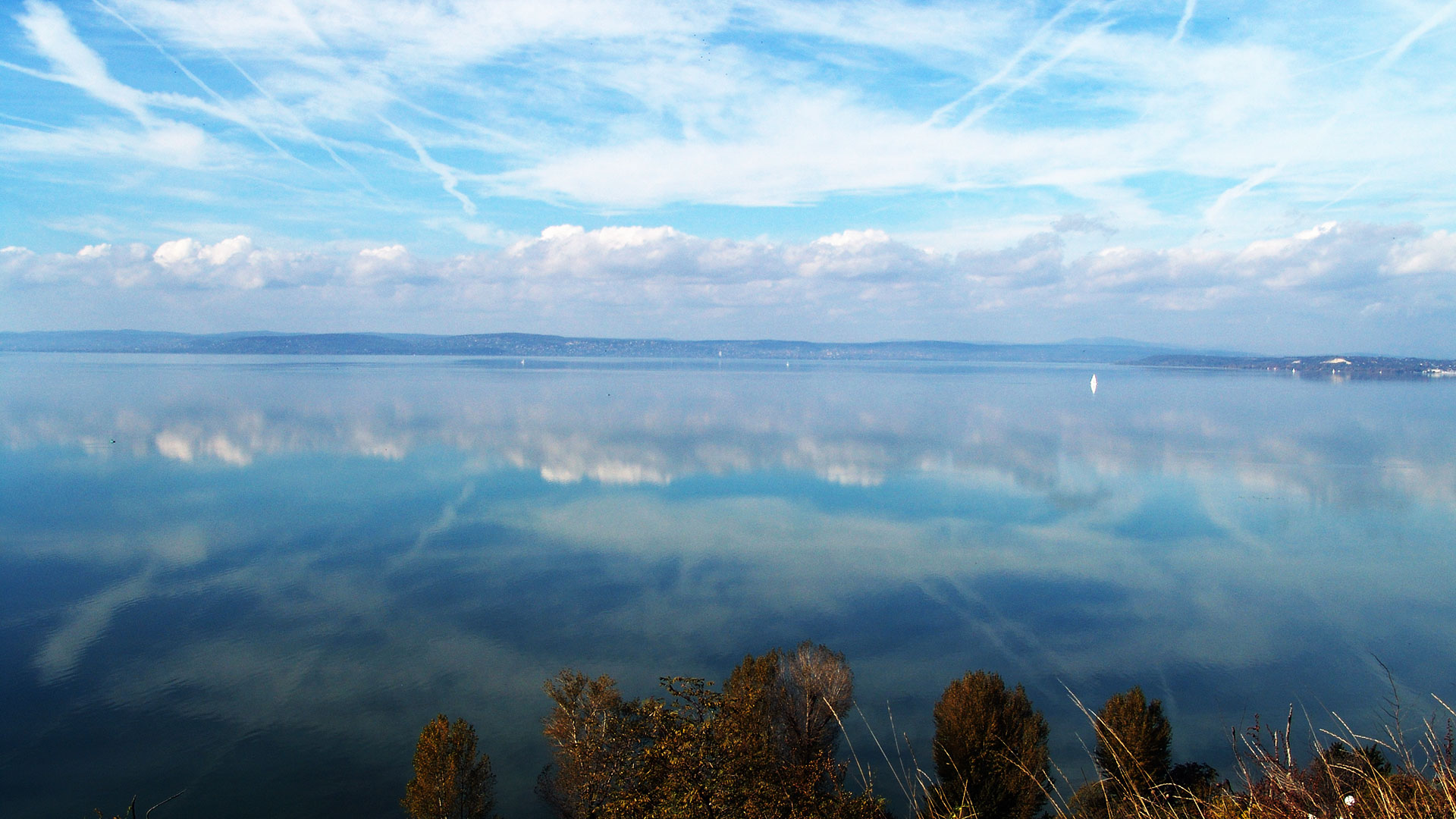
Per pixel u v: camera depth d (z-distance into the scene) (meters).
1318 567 59.59
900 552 63.41
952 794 21.44
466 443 131.62
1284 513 78.81
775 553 62.91
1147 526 73.06
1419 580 56.41
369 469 103.94
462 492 88.88
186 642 43.19
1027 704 23.31
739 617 48.19
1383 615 49.19
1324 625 47.47
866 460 115.88
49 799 28.58
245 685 37.62
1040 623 47.50
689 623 46.97
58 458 111.19
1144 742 19.03
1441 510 80.25
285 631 44.72
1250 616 49.00
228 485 91.38
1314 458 115.62
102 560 59.25
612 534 69.12
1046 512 79.62
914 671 40.44
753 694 17.27
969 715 22.30
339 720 34.25
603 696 22.67
